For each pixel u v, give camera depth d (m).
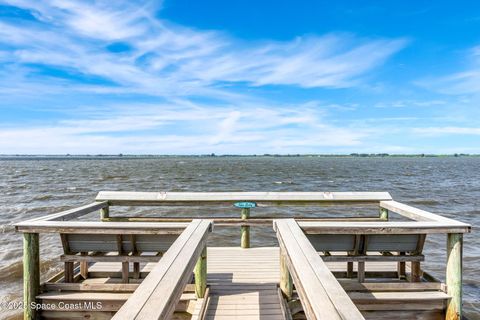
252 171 61.66
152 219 4.98
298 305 3.48
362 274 3.69
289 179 42.16
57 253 10.13
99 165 91.31
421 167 83.62
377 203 5.05
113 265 4.61
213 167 80.00
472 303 6.96
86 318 3.52
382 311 3.53
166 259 2.22
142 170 64.38
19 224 3.38
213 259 4.76
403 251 3.69
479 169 73.31
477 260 9.67
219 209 18.83
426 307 3.51
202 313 3.14
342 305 1.56
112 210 18.33
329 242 3.65
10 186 32.56
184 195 5.05
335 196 5.03
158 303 1.55
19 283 8.01
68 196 25.22
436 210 19.17
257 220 5.14
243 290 3.73
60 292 3.64
